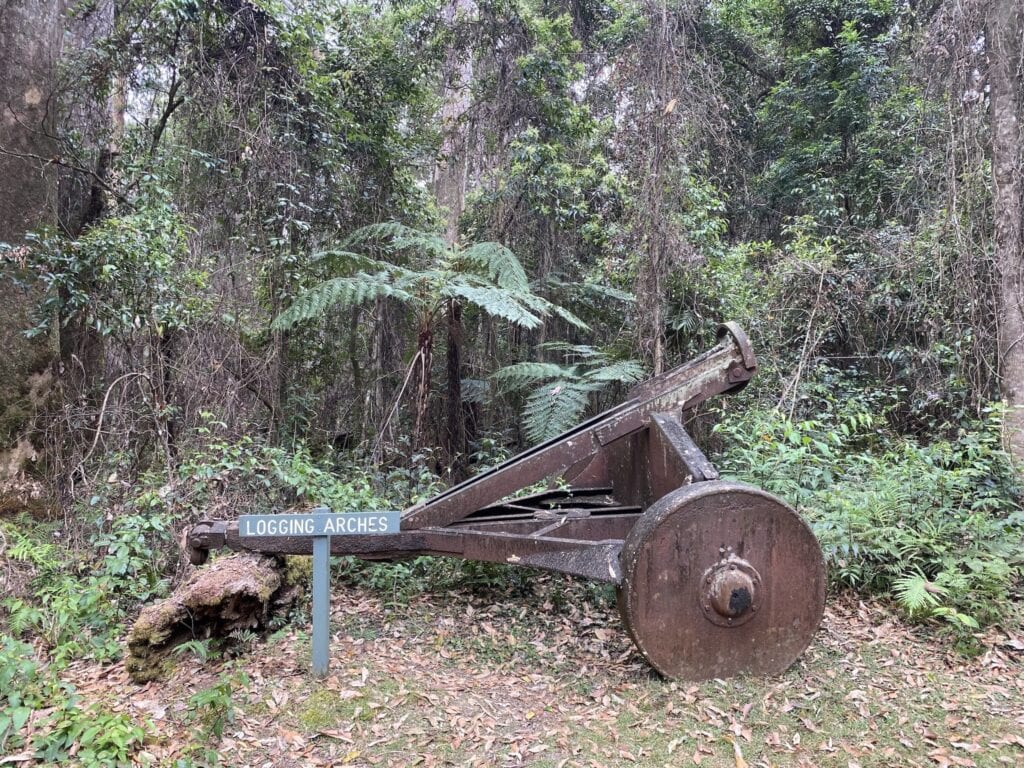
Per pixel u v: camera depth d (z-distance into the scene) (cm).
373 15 953
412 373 725
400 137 896
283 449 623
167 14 654
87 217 686
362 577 476
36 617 366
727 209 1155
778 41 1320
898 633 386
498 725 300
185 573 441
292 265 711
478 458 782
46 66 607
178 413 601
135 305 566
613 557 336
